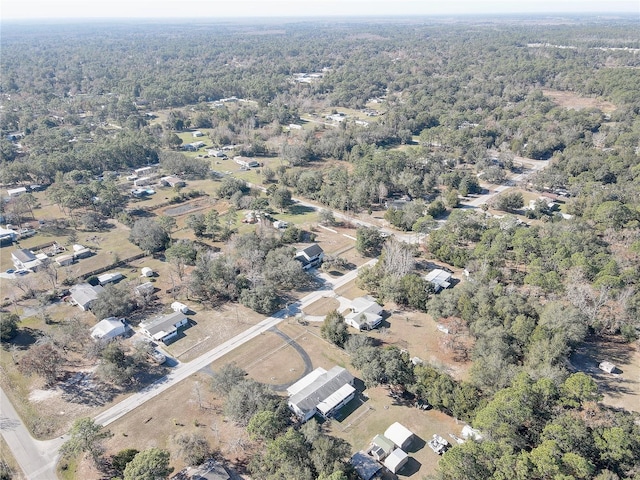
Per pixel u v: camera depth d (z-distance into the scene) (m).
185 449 72.62
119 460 71.38
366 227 151.88
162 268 135.25
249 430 73.31
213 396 87.75
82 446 70.31
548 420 71.06
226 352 100.06
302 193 192.12
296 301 119.12
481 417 71.19
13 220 159.12
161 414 83.31
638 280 109.25
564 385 74.94
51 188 178.00
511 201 168.75
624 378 89.69
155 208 177.25
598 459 66.00
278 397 86.31
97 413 83.44
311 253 136.00
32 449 76.00
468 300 102.38
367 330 106.81
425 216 153.75
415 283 113.56
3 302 115.81
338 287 125.38
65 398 86.81
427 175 192.38
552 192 187.75
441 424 81.06
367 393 88.69
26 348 99.81
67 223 161.50
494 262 124.69
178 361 97.12
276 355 99.19
